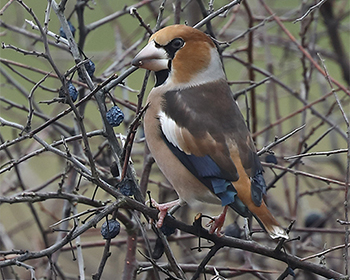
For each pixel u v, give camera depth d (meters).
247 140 7.70
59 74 6.05
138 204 6.86
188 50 8.14
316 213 11.81
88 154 6.37
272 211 12.32
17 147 12.12
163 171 7.98
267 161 8.90
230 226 8.87
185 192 7.78
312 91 17.98
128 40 12.80
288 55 14.18
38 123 12.74
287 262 6.84
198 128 7.63
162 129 7.83
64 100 6.45
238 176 7.26
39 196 6.65
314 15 11.55
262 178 7.43
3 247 11.45
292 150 13.03
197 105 7.86
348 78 13.03
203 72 8.19
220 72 8.34
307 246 11.27
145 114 8.12
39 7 18.12
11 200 6.41
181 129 7.68
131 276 8.67
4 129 18.75
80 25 9.70
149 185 14.86
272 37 13.83
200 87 8.11
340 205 12.23
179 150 7.67
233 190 7.17
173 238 10.06
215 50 8.38
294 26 17.58
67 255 13.10
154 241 10.34
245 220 7.73
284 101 18.50
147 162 9.05
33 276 6.01
